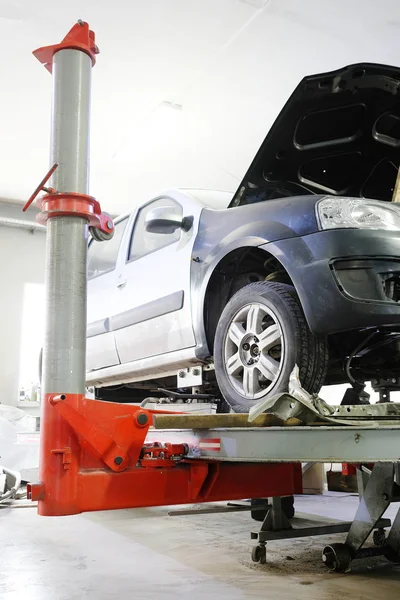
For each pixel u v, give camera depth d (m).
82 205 1.84
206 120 6.64
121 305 3.79
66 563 2.47
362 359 2.76
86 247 1.88
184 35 5.31
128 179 8.22
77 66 1.93
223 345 2.65
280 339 2.38
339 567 2.24
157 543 2.90
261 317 2.50
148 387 4.52
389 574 2.22
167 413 2.03
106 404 1.84
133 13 5.01
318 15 4.99
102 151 7.39
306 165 3.03
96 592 2.00
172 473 2.01
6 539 3.04
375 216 2.27
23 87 6.05
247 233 2.63
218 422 1.93
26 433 4.72
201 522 3.57
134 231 4.00
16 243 9.09
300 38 5.31
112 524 3.50
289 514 3.51
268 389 2.38
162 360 3.32
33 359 8.91
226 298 3.06
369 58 5.58
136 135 6.96
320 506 4.20
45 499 1.74
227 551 2.70
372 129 2.94
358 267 2.19
